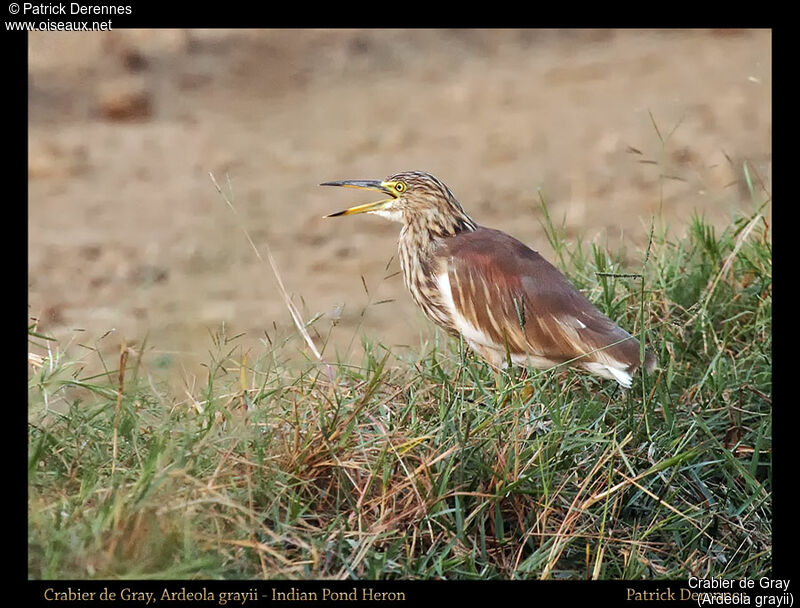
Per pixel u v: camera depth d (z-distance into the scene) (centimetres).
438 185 1055
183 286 1534
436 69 3055
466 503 812
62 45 2827
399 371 1006
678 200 1855
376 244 1781
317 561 743
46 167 2230
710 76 2772
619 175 2050
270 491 789
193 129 2525
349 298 1514
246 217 1917
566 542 789
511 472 827
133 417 848
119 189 2112
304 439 820
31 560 721
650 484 848
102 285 1569
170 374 999
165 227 1867
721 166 1981
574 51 3186
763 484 888
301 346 1195
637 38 3275
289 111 2681
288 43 3069
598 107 2589
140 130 2516
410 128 2516
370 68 3045
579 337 946
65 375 946
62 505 756
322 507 809
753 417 966
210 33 3031
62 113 2591
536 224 1816
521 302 970
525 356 975
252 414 825
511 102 2706
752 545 861
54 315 1405
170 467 766
